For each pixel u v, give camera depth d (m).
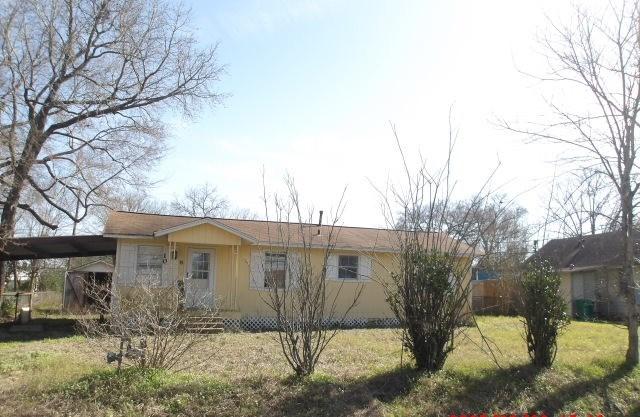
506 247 22.83
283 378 8.16
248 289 19.83
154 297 9.38
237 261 19.70
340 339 14.74
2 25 18.70
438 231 9.48
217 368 9.71
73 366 9.16
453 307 9.17
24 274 34.25
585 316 25.50
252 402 7.33
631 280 10.99
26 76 20.09
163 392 7.36
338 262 20.77
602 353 12.45
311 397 7.55
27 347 13.19
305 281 8.64
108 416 6.73
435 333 9.05
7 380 8.70
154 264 18.98
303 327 8.48
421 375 8.77
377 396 8.05
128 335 8.18
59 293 33.31
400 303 9.34
